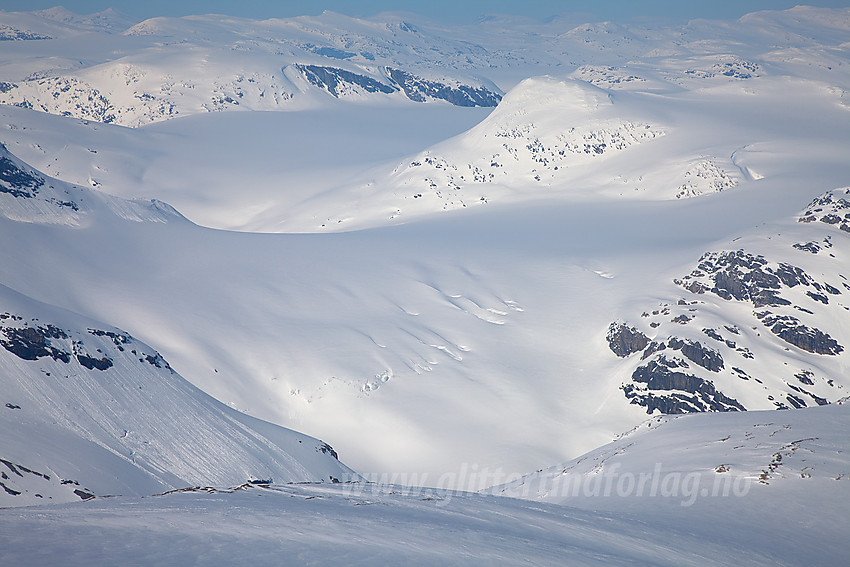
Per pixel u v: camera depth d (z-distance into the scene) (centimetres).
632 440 9781
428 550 3722
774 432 8050
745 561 4566
